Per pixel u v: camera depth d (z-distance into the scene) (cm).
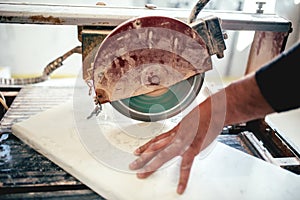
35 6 90
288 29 94
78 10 87
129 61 71
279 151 91
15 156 77
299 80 52
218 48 75
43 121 87
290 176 74
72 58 144
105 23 82
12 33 134
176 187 68
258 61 111
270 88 55
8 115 94
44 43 139
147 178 70
